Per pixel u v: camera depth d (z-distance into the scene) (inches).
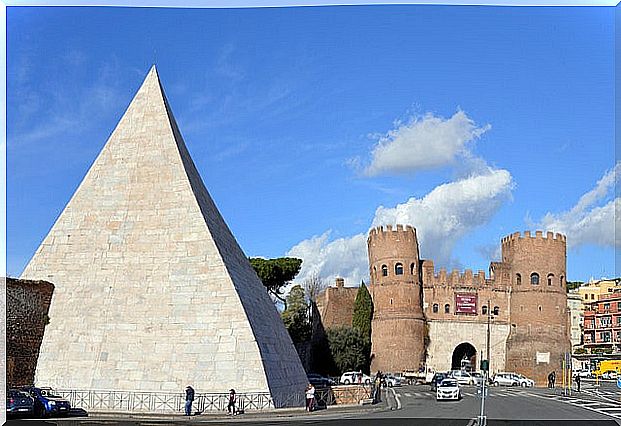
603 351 4534.9
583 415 1457.9
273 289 3444.9
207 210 1625.2
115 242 1558.8
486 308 3907.5
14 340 1371.8
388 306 3836.1
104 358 1432.1
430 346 3838.6
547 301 3816.4
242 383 1392.7
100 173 1644.9
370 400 1936.5
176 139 1669.5
